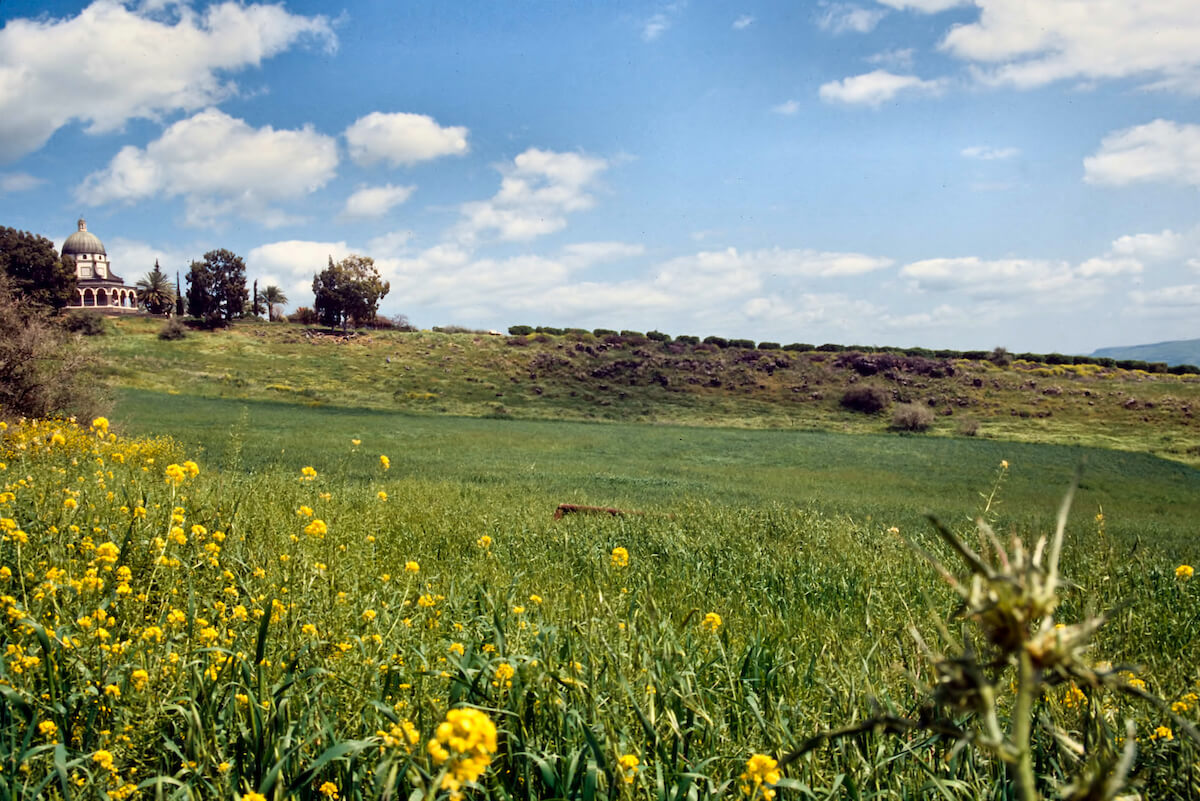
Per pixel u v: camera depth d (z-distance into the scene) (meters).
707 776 2.65
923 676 3.44
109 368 67.00
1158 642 4.77
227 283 92.81
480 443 47.66
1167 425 68.12
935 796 2.72
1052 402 76.25
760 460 47.09
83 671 2.92
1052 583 0.72
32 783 2.50
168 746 2.64
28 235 85.50
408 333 99.12
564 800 2.46
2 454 10.91
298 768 2.60
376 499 10.62
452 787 1.27
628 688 2.77
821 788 2.62
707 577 8.34
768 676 3.88
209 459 23.73
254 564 4.44
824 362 89.56
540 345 96.06
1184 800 2.38
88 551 4.48
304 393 69.75
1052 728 0.90
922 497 31.89
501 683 2.96
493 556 8.05
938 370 84.88
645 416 73.38
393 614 3.95
